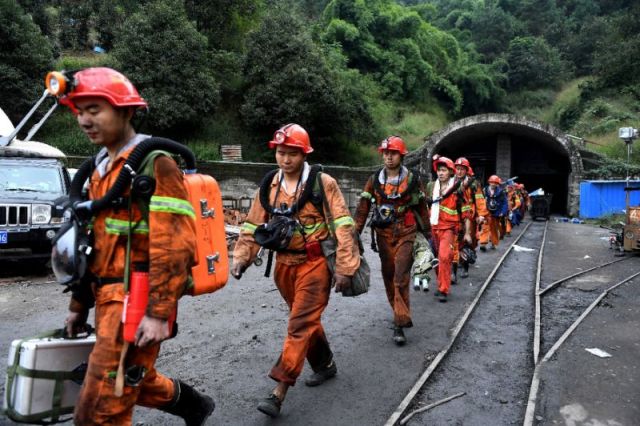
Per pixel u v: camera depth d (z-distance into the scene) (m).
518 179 43.03
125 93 2.31
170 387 2.72
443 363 4.79
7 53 20.28
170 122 22.11
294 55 25.62
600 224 24.19
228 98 27.03
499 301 7.37
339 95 26.00
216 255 2.73
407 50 46.94
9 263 9.75
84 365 2.46
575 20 72.56
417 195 5.32
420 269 5.67
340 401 3.91
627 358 4.88
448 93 50.34
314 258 3.73
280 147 3.73
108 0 27.19
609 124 42.06
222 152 22.78
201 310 6.54
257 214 3.88
